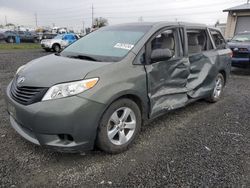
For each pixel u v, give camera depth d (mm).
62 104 2721
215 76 5270
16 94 3057
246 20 23953
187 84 4363
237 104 5629
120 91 3049
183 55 4191
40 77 2975
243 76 9422
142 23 4172
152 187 2641
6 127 3938
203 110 5148
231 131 4125
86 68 3033
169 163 3096
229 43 10117
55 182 2680
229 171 2965
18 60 13109
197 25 4809
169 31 4055
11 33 33500
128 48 3508
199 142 3689
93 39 4160
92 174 2838
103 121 2998
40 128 2762
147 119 3670
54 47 21328
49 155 3176
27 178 2719
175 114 4848
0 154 3158
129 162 3102
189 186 2674
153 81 3572
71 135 2793
